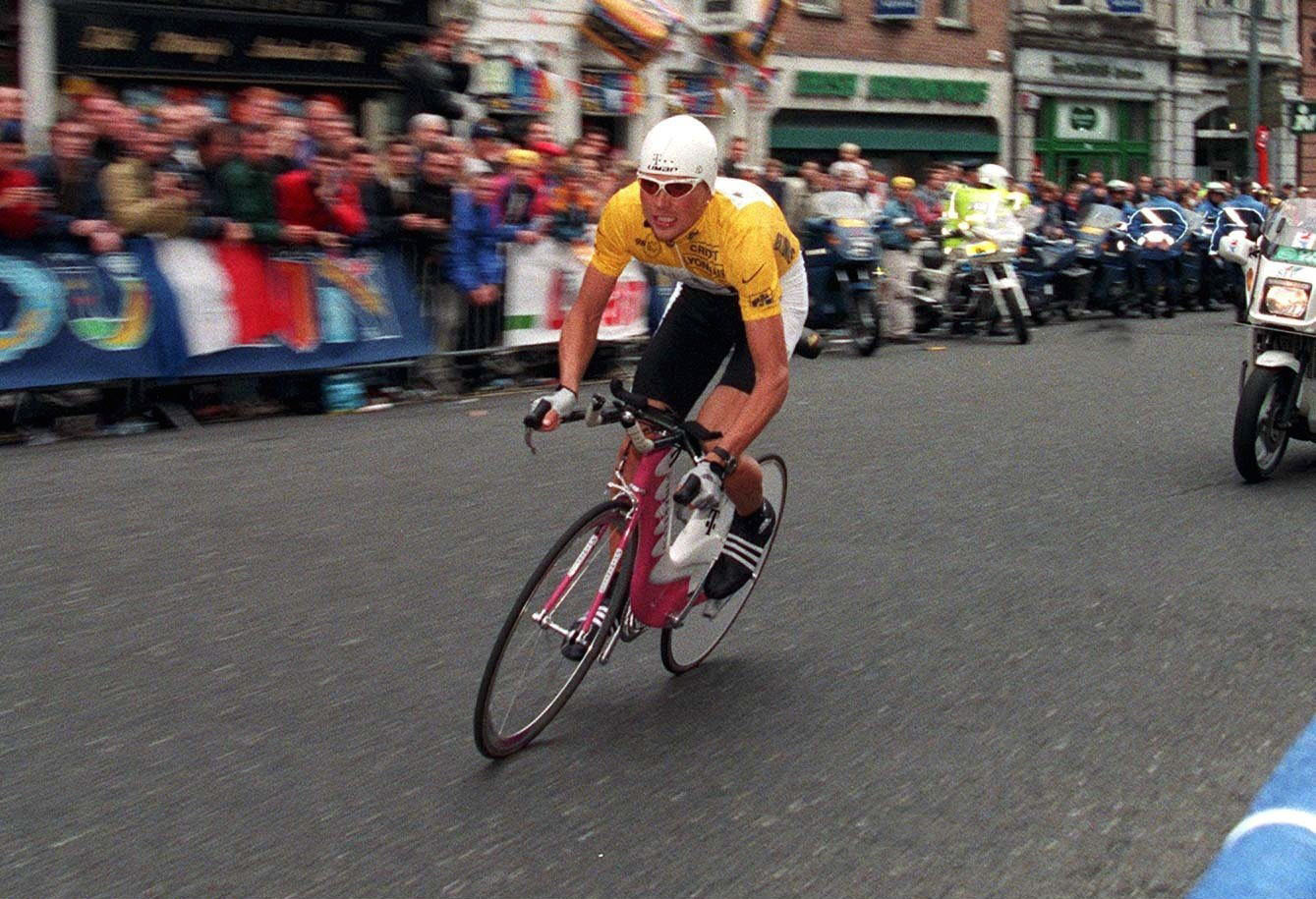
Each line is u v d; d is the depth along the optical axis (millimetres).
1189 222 17906
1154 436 8578
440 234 9453
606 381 10461
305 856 3201
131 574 5312
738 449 3736
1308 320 7051
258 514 6227
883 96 22469
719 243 3836
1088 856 3258
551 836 3322
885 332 13820
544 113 15375
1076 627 4926
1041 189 17672
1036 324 15812
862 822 3416
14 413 7762
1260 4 21641
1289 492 7055
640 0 16375
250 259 8539
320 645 4605
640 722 4039
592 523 3801
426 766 3699
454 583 5297
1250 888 1411
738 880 3125
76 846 3227
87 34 11398
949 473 7391
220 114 11750
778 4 18281
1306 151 31719
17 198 7492
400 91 13578
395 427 8438
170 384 8266
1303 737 1775
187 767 3660
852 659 4594
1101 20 26484
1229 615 5070
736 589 4395
